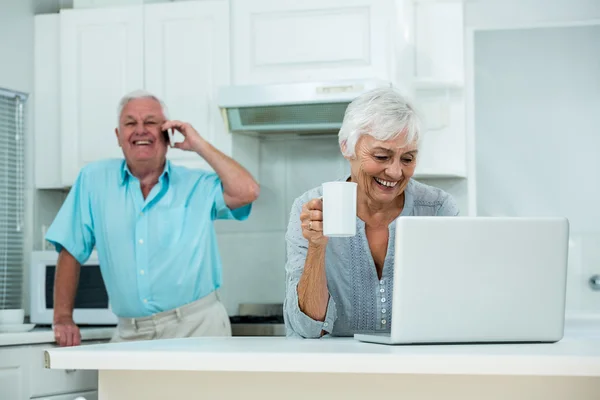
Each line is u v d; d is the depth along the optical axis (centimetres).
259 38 409
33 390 341
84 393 368
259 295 448
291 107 400
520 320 190
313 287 219
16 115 436
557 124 466
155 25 423
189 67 418
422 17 432
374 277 245
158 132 358
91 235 365
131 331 354
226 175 358
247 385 179
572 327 349
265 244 448
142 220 354
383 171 235
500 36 468
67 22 435
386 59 395
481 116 471
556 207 465
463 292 186
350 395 173
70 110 433
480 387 167
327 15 402
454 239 185
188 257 354
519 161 468
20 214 437
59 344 351
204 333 354
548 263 191
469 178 443
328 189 185
